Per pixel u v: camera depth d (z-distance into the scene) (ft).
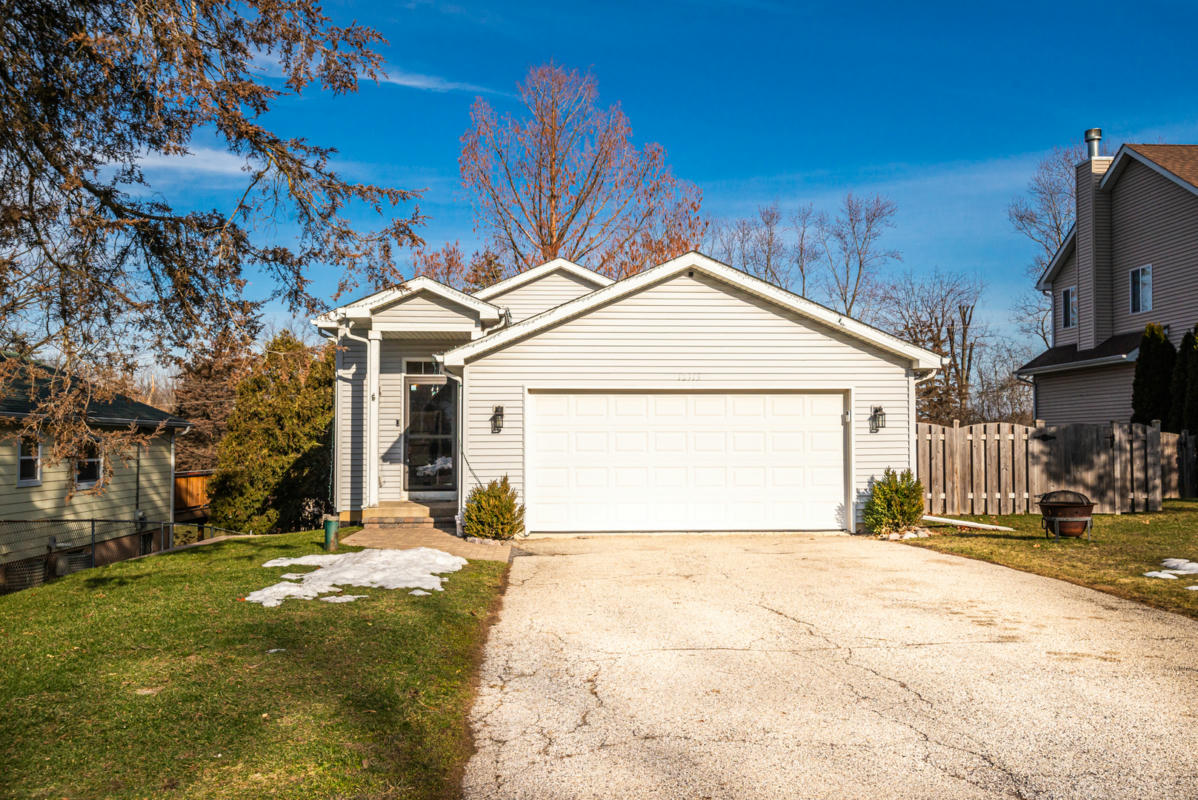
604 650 22.56
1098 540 39.88
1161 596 27.96
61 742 14.75
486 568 33.99
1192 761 14.78
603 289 43.62
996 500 49.88
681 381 44.29
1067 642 22.66
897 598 28.48
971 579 31.50
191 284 30.12
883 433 44.55
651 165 111.14
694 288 44.47
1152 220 74.74
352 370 52.80
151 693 17.31
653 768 14.85
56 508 54.44
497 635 24.20
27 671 18.75
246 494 69.77
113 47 24.64
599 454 44.32
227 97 27.02
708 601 28.37
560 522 44.04
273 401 71.20
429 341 52.75
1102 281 80.07
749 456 44.73
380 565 32.14
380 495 52.39
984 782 14.08
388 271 30.07
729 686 19.38
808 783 14.15
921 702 18.08
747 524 44.62
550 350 43.96
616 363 44.16
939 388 138.00
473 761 15.25
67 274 28.86
